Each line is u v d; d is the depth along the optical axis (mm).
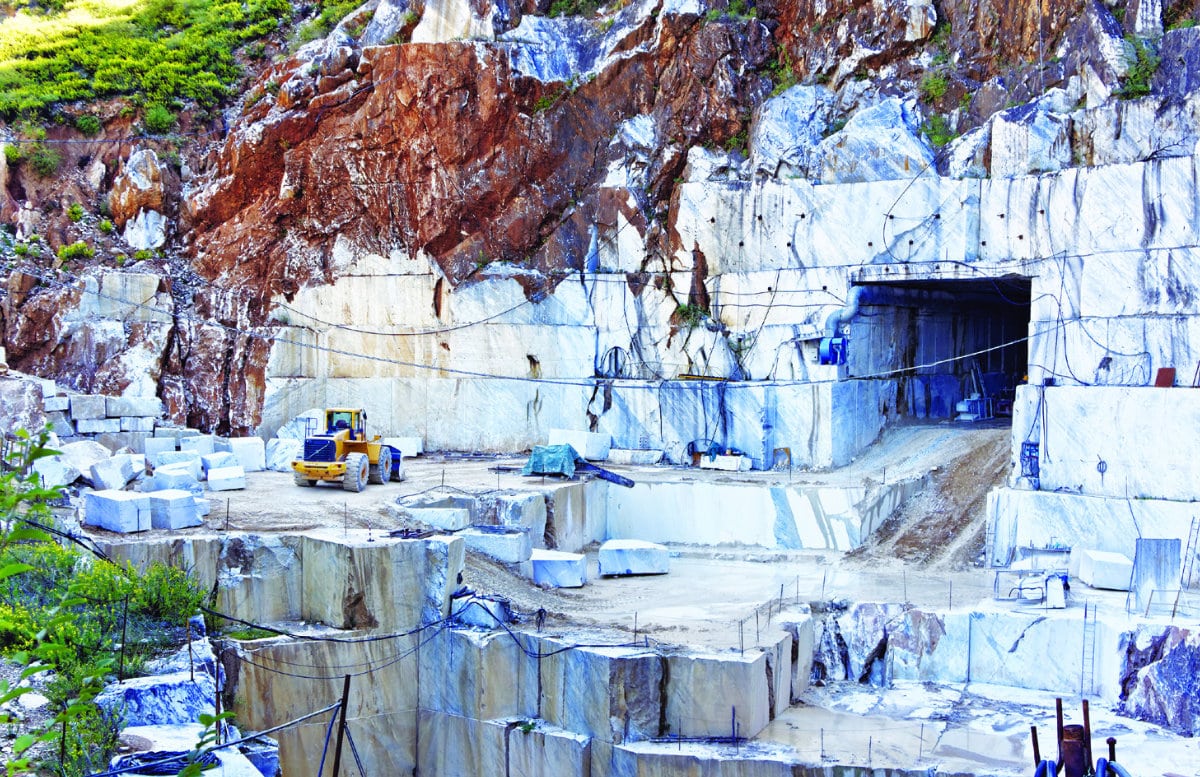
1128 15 33906
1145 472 28438
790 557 30906
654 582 28797
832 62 38625
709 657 21734
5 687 8711
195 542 24438
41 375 37562
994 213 33469
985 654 24406
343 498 30062
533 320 38938
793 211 36594
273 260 40594
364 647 24031
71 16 49531
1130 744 20594
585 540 32812
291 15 49719
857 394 36375
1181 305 29734
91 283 38188
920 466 34625
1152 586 25078
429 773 24547
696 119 39281
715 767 20578
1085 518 28469
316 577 25078
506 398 38781
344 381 39875
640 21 40094
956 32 36906
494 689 23719
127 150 42812
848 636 25219
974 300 41844
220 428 39031
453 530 28266
